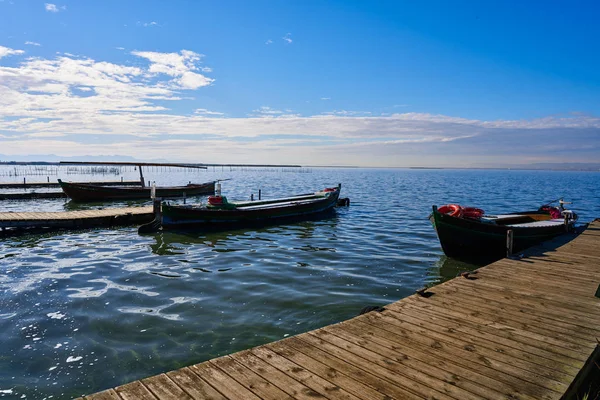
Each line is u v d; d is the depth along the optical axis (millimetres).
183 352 7047
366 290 10500
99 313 8805
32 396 5766
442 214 13531
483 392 4340
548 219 19047
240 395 4184
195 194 39844
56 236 18438
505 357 5191
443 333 5973
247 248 15883
